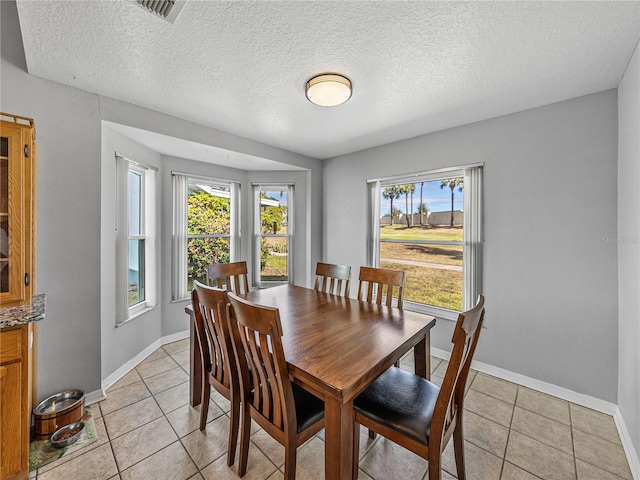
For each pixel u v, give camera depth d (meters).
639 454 1.46
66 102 1.94
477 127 2.57
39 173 1.83
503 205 2.43
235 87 1.98
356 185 3.60
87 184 2.03
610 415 1.95
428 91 2.03
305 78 1.87
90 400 2.04
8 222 1.41
